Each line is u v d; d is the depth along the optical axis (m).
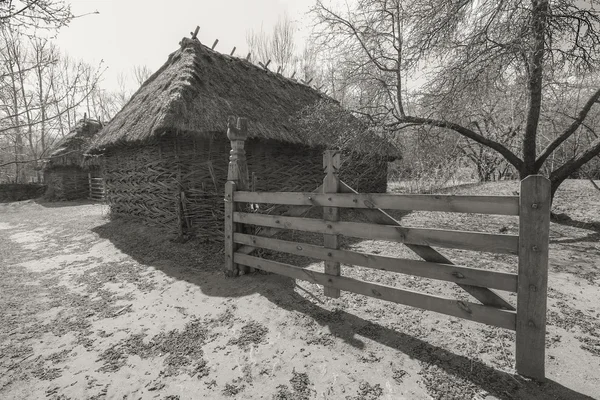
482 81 5.81
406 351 2.37
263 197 3.71
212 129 5.68
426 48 6.00
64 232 7.88
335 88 8.70
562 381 1.97
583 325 2.61
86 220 9.23
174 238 5.84
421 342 2.46
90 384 2.28
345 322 2.83
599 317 2.73
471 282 2.23
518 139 10.52
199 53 7.54
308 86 11.09
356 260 2.90
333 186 3.06
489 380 2.02
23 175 21.95
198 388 2.18
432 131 7.54
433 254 2.46
